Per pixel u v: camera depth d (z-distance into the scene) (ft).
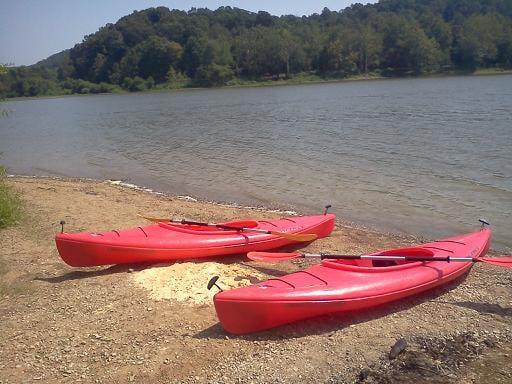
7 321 21.07
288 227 29.76
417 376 16.79
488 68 285.23
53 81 384.47
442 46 301.22
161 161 66.03
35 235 32.45
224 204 42.27
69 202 42.16
